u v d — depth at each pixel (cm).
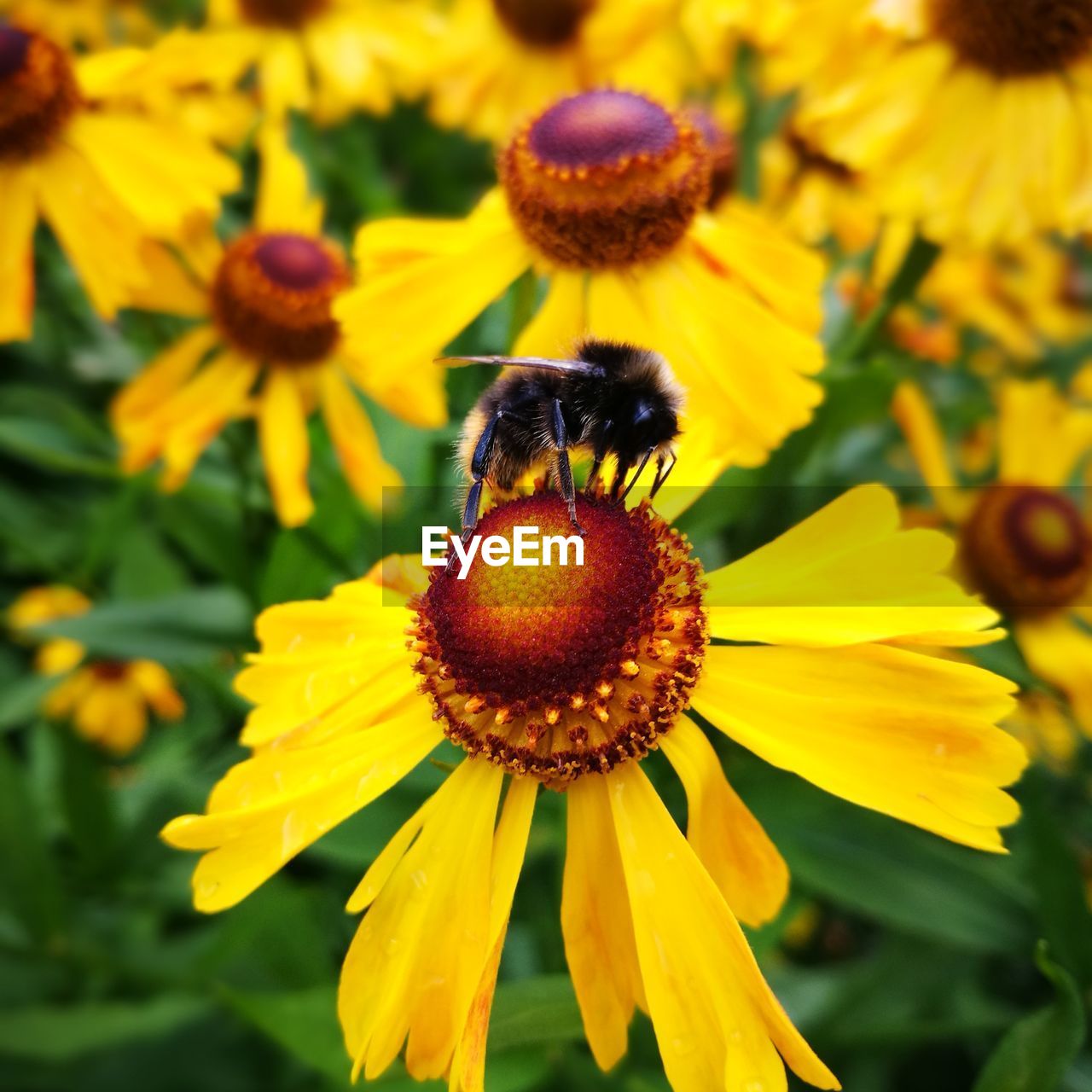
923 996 12
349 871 14
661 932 9
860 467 16
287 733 10
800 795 11
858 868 12
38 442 17
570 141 12
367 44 19
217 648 15
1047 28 13
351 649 10
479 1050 8
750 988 8
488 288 12
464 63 19
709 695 9
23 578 22
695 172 12
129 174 15
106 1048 15
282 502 14
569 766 9
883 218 15
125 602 16
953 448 18
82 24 22
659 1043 8
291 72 19
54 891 15
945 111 13
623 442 11
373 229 13
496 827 9
